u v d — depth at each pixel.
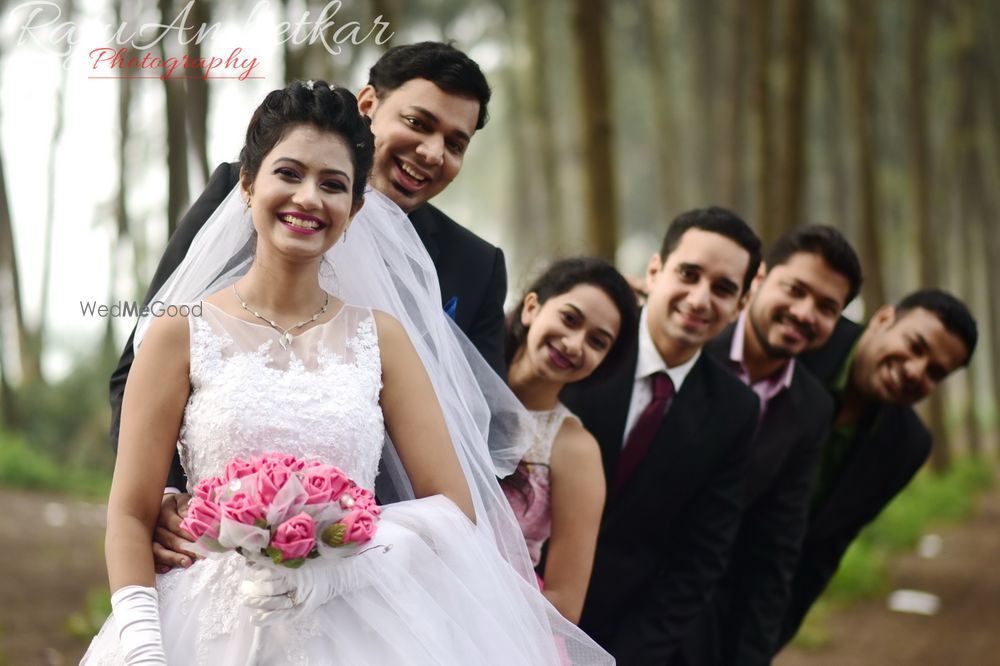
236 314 2.50
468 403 2.90
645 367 3.65
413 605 2.43
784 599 4.13
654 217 31.61
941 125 24.33
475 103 3.05
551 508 3.30
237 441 2.38
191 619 2.42
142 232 15.13
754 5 11.34
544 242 21.14
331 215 2.44
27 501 10.29
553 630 2.77
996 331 23.91
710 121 21.56
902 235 26.48
